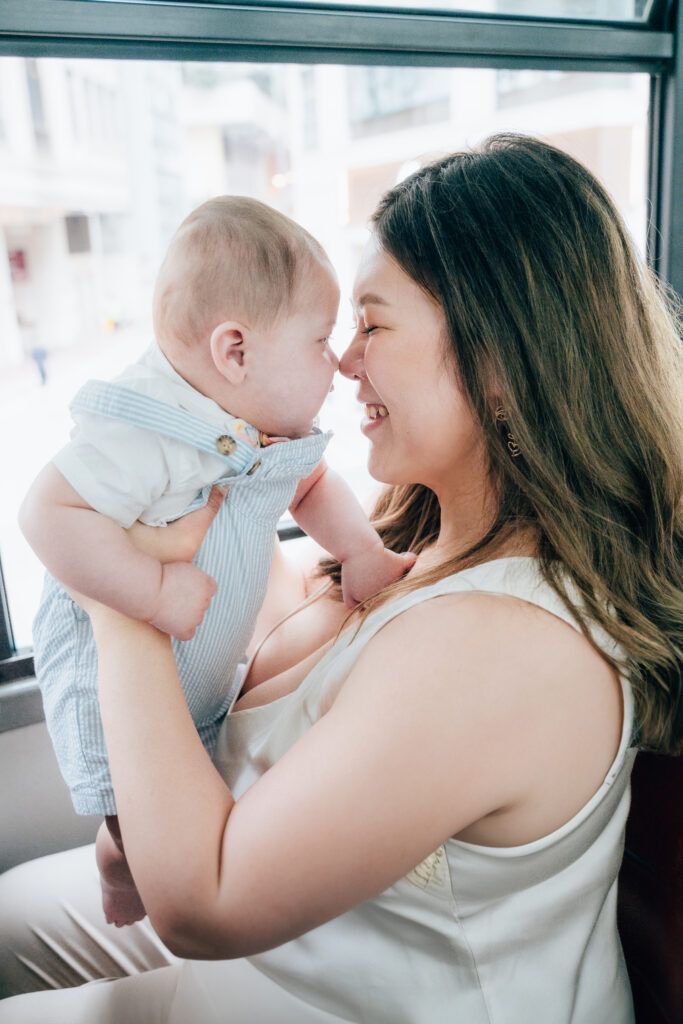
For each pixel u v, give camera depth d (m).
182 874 0.60
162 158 2.05
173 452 0.73
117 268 2.02
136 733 0.65
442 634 0.63
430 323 0.74
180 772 0.63
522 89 1.51
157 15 0.94
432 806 0.59
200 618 0.73
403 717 0.59
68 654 0.83
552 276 0.71
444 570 0.76
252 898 0.58
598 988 0.78
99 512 0.71
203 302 0.75
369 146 1.72
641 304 0.79
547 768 0.64
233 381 0.76
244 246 0.75
